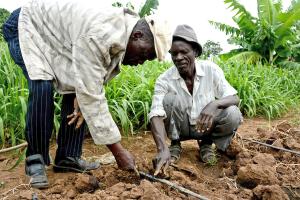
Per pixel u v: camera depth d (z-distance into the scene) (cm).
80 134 299
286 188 278
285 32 1151
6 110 379
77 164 303
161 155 275
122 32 229
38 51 252
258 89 654
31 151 271
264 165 291
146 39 234
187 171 296
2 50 434
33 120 257
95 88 232
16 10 266
